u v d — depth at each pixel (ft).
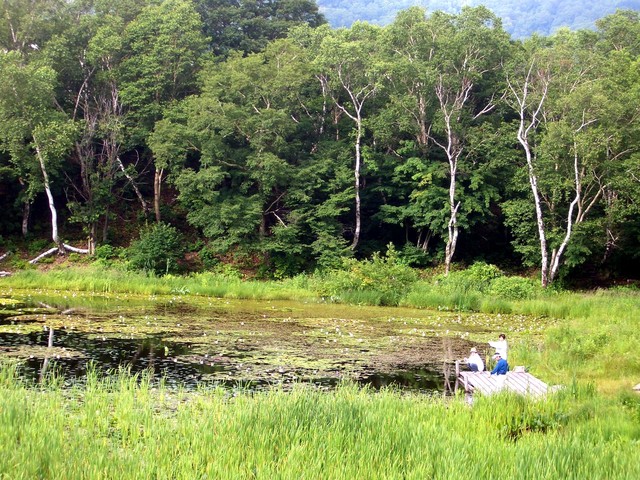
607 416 36.47
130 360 53.72
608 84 117.50
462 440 31.07
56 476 24.64
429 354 62.44
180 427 32.40
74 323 71.36
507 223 132.87
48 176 132.77
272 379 48.80
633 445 31.04
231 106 126.93
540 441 31.83
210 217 128.16
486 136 132.87
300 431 30.55
